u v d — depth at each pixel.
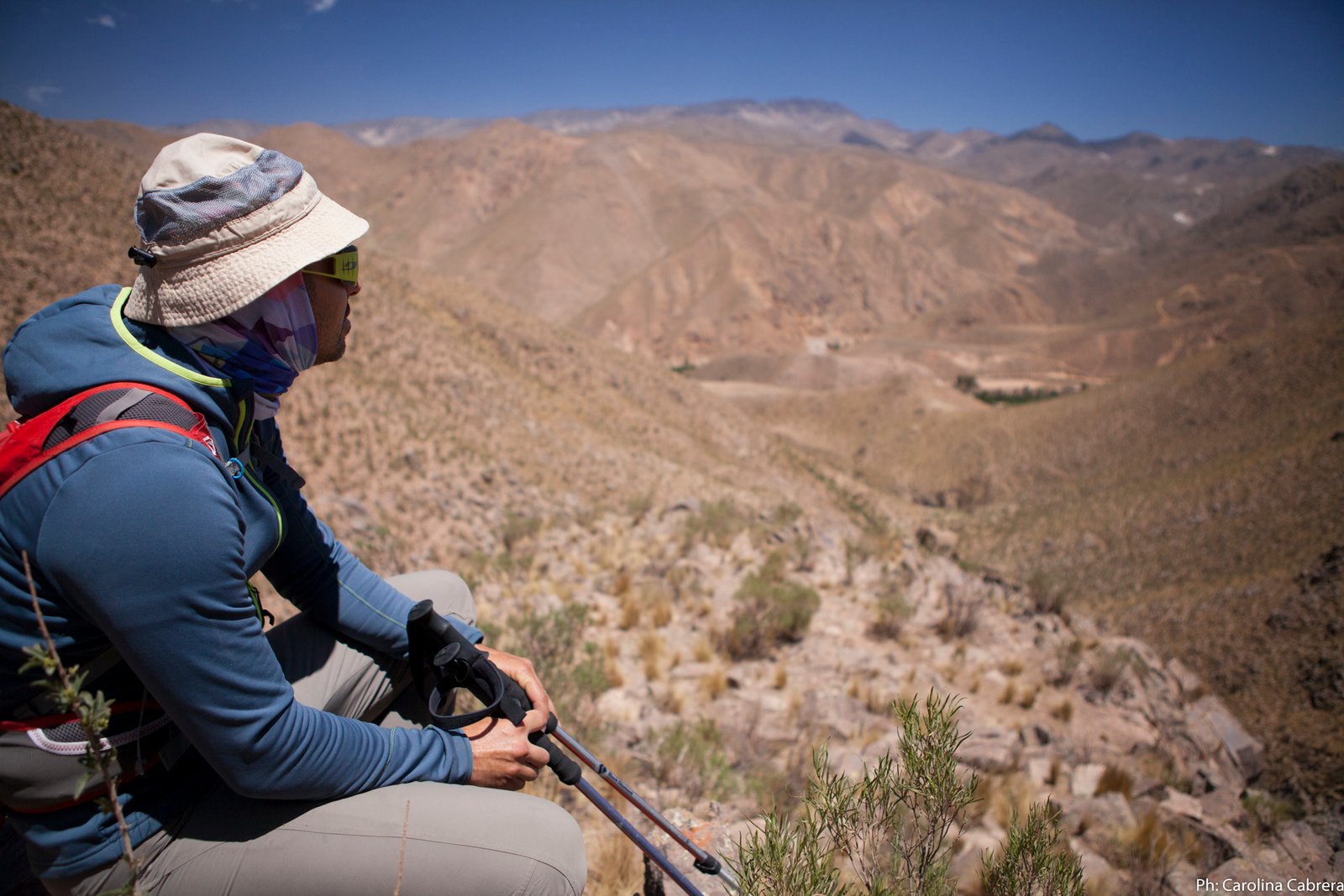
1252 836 5.81
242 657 1.41
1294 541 85.50
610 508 40.50
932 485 192.12
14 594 1.36
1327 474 99.56
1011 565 109.88
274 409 1.84
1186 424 174.25
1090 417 191.25
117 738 1.45
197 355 1.60
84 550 1.29
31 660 1.24
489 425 66.44
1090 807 5.36
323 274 1.73
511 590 9.92
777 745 5.82
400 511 29.64
